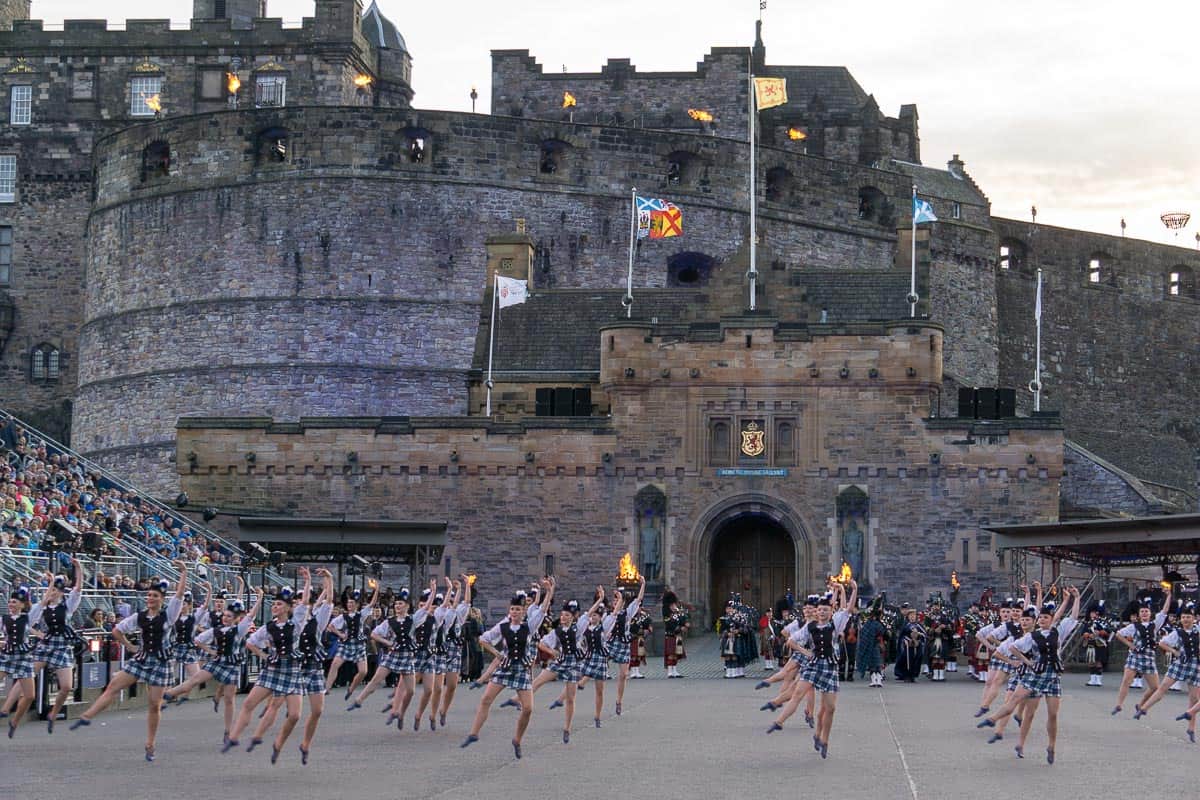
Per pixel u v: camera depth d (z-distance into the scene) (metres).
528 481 74.62
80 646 42.84
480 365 85.81
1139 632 42.22
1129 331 129.00
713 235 104.12
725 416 74.25
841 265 108.69
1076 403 125.25
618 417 74.50
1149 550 63.59
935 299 112.38
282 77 114.81
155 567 55.38
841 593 33.81
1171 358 131.38
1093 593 69.75
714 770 30.48
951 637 58.69
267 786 28.08
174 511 72.31
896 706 45.59
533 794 27.11
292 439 75.44
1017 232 124.25
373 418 75.38
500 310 88.25
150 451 99.44
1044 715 43.44
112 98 116.06
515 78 120.06
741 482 73.94
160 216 101.19
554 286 100.75
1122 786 28.47
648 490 74.19
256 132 99.75
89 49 116.25
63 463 68.38
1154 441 129.00
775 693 50.47
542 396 78.12
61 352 114.62
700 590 73.81
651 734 37.31
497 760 32.03
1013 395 74.75
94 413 103.12
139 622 32.41
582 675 37.72
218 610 38.00
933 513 73.12
